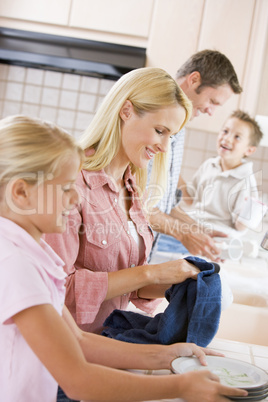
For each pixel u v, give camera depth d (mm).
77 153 824
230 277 1912
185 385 768
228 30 2795
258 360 1061
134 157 1245
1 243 771
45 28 2855
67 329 755
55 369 733
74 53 2783
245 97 2826
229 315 1511
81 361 746
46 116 3410
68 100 3387
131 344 969
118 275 1133
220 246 2201
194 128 2867
